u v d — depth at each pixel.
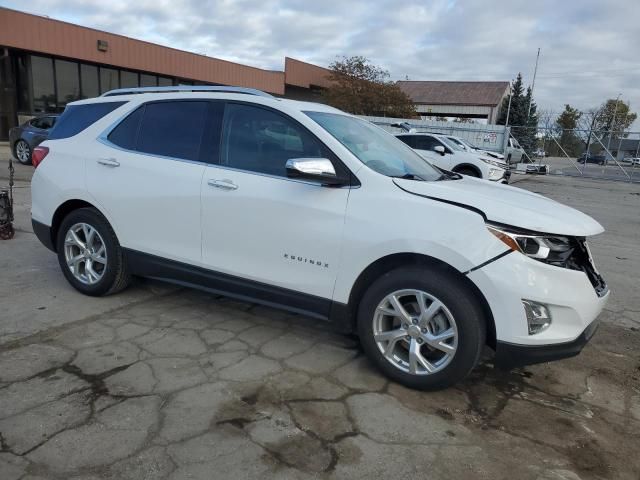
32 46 22.66
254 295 3.78
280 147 3.67
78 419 2.80
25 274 5.15
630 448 2.86
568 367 3.82
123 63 26.56
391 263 3.33
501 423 3.02
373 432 2.84
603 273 6.59
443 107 61.47
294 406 3.05
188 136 4.07
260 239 3.64
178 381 3.25
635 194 18.27
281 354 3.71
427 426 2.93
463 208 3.10
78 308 4.35
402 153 4.14
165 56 28.77
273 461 2.55
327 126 3.68
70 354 3.53
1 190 6.45
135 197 4.17
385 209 3.23
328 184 3.38
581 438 2.92
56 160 4.68
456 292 3.06
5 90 23.56
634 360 4.00
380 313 3.33
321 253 3.42
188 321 4.21
